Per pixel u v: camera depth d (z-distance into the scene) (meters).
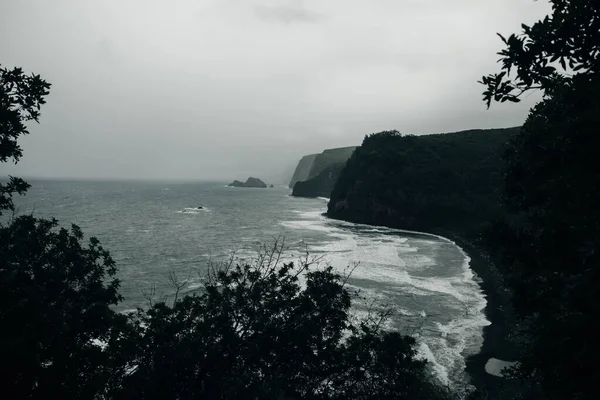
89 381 8.54
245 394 8.08
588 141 4.25
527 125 5.81
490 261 46.56
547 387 5.01
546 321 4.84
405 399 9.21
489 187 86.94
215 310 10.11
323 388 9.86
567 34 4.73
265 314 10.10
